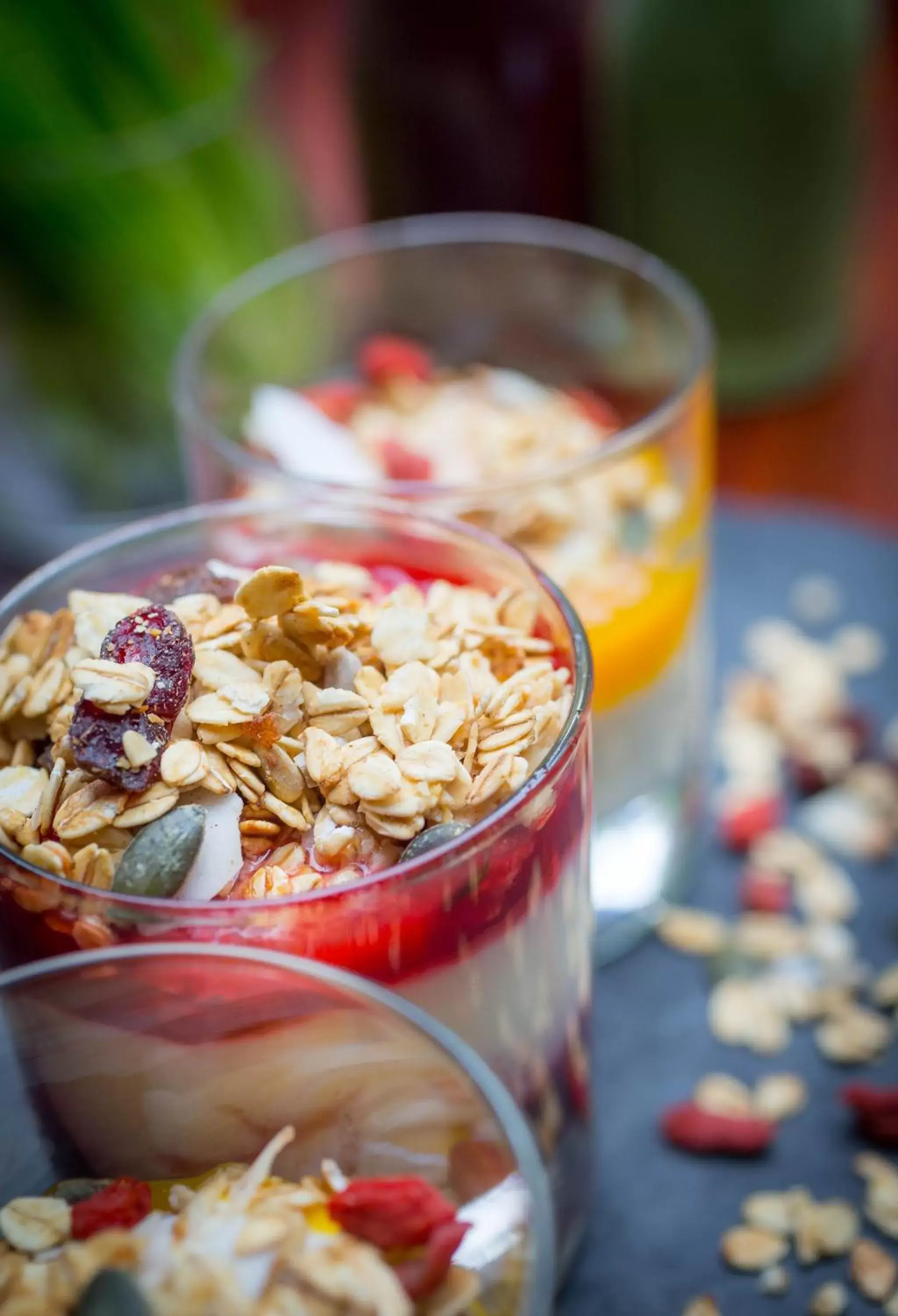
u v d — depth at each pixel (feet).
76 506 1.66
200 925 0.85
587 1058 1.08
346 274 1.42
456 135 1.65
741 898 1.33
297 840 0.92
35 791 0.93
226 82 1.58
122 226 1.51
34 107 1.45
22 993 0.86
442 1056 0.83
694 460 1.22
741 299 1.74
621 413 1.39
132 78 1.50
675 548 1.21
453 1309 0.82
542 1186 0.83
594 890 1.27
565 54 1.62
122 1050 0.87
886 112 2.16
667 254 1.75
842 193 1.71
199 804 0.91
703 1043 1.24
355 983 0.83
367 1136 0.86
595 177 1.76
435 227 1.56
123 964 0.85
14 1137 0.90
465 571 1.02
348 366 1.47
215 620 0.97
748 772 1.42
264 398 1.36
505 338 1.45
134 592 1.04
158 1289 0.80
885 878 1.33
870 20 1.72
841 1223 1.12
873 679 1.48
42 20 1.45
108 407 1.60
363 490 1.13
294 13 2.32
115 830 0.90
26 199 1.48
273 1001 0.85
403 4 1.58
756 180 1.65
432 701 0.94
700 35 1.59
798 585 1.57
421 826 0.90
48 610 1.01
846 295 1.81
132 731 0.90
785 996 1.25
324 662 0.96
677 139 1.65
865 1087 1.18
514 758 0.92
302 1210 0.83
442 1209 0.82
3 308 1.55
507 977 0.93
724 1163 1.16
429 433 1.35
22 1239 0.83
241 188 1.59
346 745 0.93
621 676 1.19
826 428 1.79
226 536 1.04
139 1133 0.89
